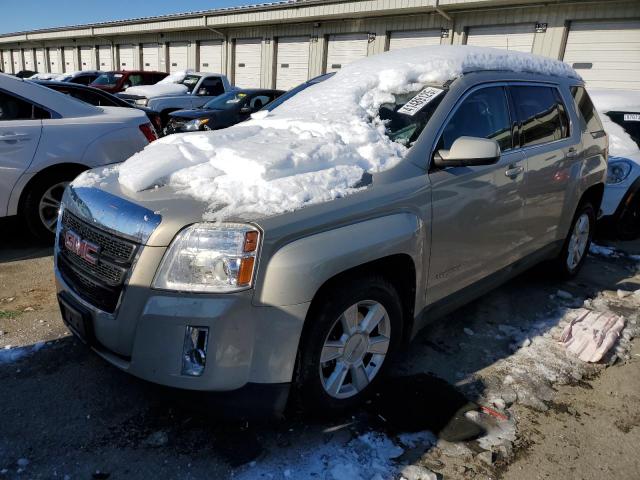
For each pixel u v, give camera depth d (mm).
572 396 3053
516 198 3564
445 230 2977
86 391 2812
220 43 23109
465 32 15320
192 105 14266
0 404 2674
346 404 2658
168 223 2215
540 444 2621
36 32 36719
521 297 4465
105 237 2379
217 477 2270
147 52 27719
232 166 2604
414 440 2568
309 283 2244
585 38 13273
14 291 4023
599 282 4980
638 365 3447
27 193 4785
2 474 2234
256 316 2186
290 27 19906
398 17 16594
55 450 2383
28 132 4664
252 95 11539
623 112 6793
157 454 2389
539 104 3990
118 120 5301
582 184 4441
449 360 3354
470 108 3297
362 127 3031
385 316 2748
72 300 2553
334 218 2387
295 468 2336
